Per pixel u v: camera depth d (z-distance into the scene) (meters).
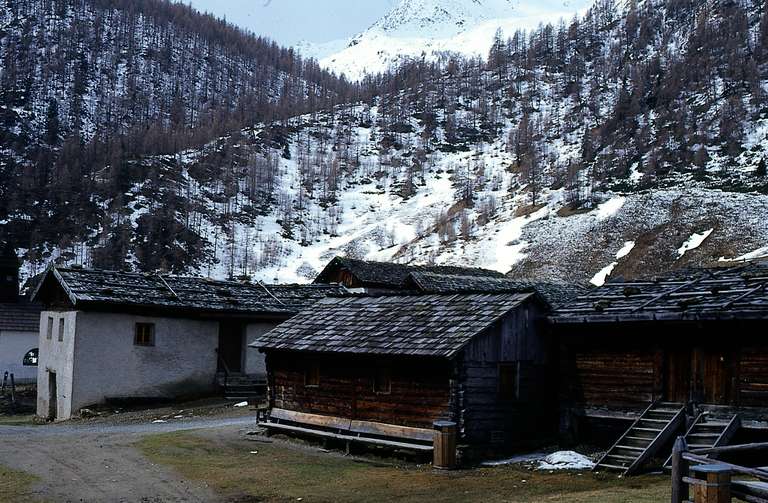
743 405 20.03
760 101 169.12
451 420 21.48
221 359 38.44
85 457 22.11
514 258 106.25
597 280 89.50
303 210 164.25
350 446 23.20
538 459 21.48
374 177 189.75
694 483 11.57
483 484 18.36
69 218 132.50
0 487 18.11
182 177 165.50
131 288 36.97
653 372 21.91
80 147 174.50
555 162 175.50
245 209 157.62
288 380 26.83
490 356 22.45
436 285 45.38
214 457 22.20
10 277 61.38
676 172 137.88
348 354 23.67
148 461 21.48
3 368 50.66
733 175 126.00
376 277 55.78
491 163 191.00
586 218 113.25
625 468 19.17
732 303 20.05
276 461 21.69
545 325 23.92
